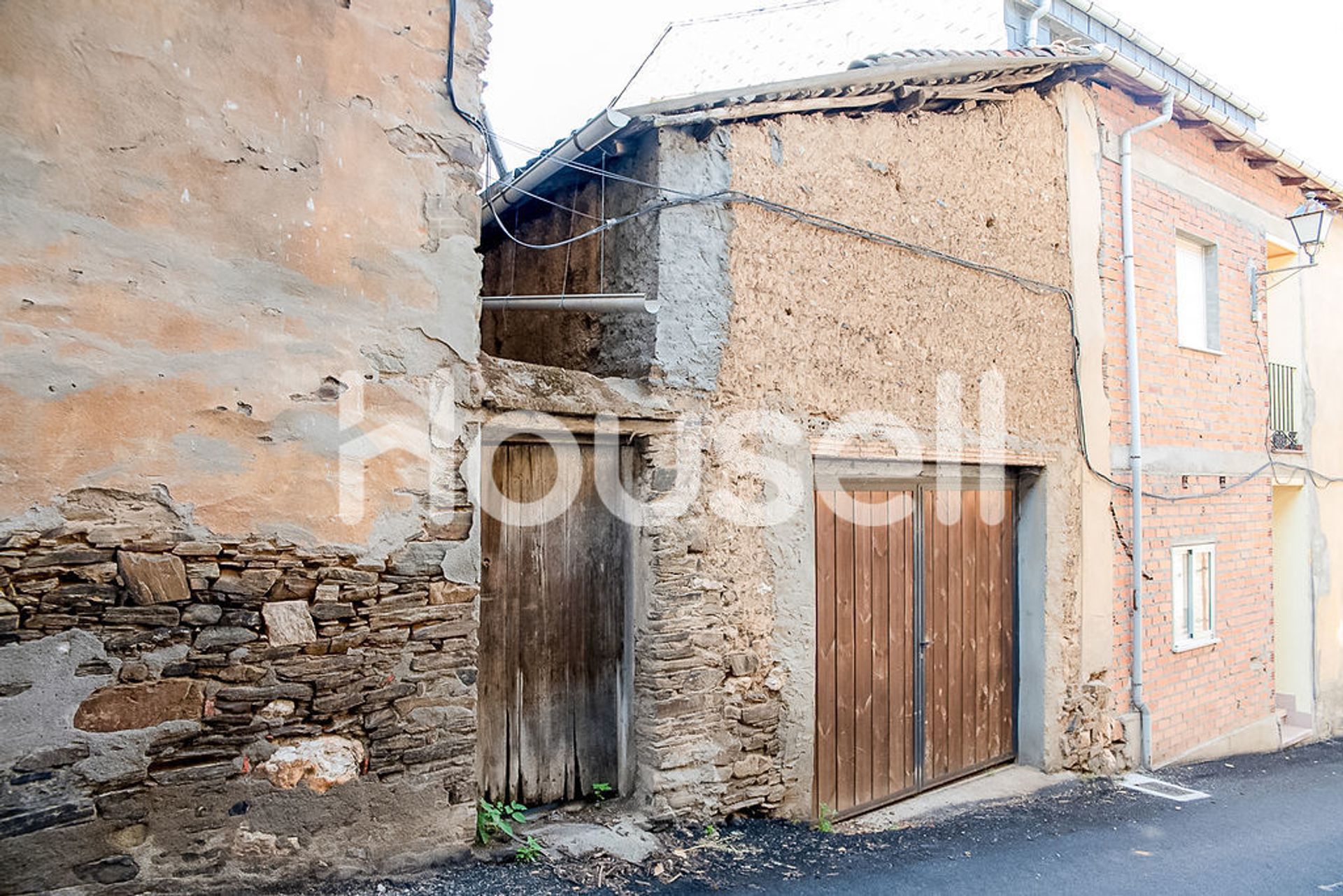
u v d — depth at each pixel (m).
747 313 4.66
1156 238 7.21
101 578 2.93
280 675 3.25
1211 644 7.55
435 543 3.61
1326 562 9.27
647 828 4.22
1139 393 6.93
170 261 3.05
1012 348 5.98
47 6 2.86
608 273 4.81
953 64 5.30
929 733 5.67
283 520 3.26
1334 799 6.35
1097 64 6.41
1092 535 6.47
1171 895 4.22
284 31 3.29
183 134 3.08
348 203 3.42
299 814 3.29
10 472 2.79
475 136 3.79
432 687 3.60
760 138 4.75
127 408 2.98
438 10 3.69
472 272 3.76
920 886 4.10
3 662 2.77
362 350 3.44
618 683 4.48
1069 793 5.91
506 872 3.67
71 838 2.88
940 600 5.76
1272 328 9.19
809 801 4.87
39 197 2.84
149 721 3.01
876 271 5.22
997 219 5.94
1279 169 8.52
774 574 4.72
